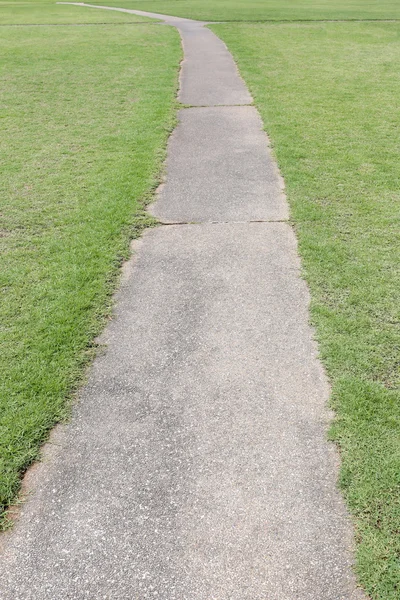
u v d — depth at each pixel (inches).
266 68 574.2
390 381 143.0
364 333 162.4
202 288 189.2
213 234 228.7
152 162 312.2
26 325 169.3
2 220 242.5
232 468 119.4
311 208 249.0
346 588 95.6
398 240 218.4
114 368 150.9
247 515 108.9
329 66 585.6
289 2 1403.8
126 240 223.9
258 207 253.6
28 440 127.3
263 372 147.9
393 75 538.6
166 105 432.1
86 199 263.6
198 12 1166.3
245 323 169.0
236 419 132.5
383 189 269.6
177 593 95.5
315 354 154.4
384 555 100.1
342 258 205.3
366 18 992.2
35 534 106.6
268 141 348.2
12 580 98.4
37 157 325.1
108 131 373.4
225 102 442.0
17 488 116.3
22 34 885.2
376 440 124.9
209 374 147.6
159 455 123.3
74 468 120.9
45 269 201.8
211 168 304.0
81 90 494.3
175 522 107.9
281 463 120.4
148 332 165.9
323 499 111.9
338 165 302.7
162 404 137.9
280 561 100.2
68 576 98.8
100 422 132.9
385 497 111.3
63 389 142.9
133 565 100.3
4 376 147.3
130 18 1091.3
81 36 845.8
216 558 101.0
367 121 386.9
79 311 176.4
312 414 133.6
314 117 397.4
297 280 192.2
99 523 108.3
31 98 470.3
